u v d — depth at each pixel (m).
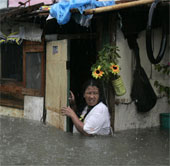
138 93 6.72
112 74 6.17
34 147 5.50
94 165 4.60
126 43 6.62
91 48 7.99
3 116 8.80
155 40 7.20
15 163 4.66
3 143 5.79
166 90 7.40
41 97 7.83
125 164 4.64
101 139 6.01
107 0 6.35
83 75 8.19
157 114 7.44
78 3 5.90
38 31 7.61
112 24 6.32
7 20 7.85
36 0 8.91
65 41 6.57
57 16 6.07
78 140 5.93
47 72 7.55
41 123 7.64
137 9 5.98
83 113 6.33
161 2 5.55
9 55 8.88
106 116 6.10
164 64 7.47
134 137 6.22
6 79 8.94
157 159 4.89
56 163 4.67
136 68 6.73
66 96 6.56
